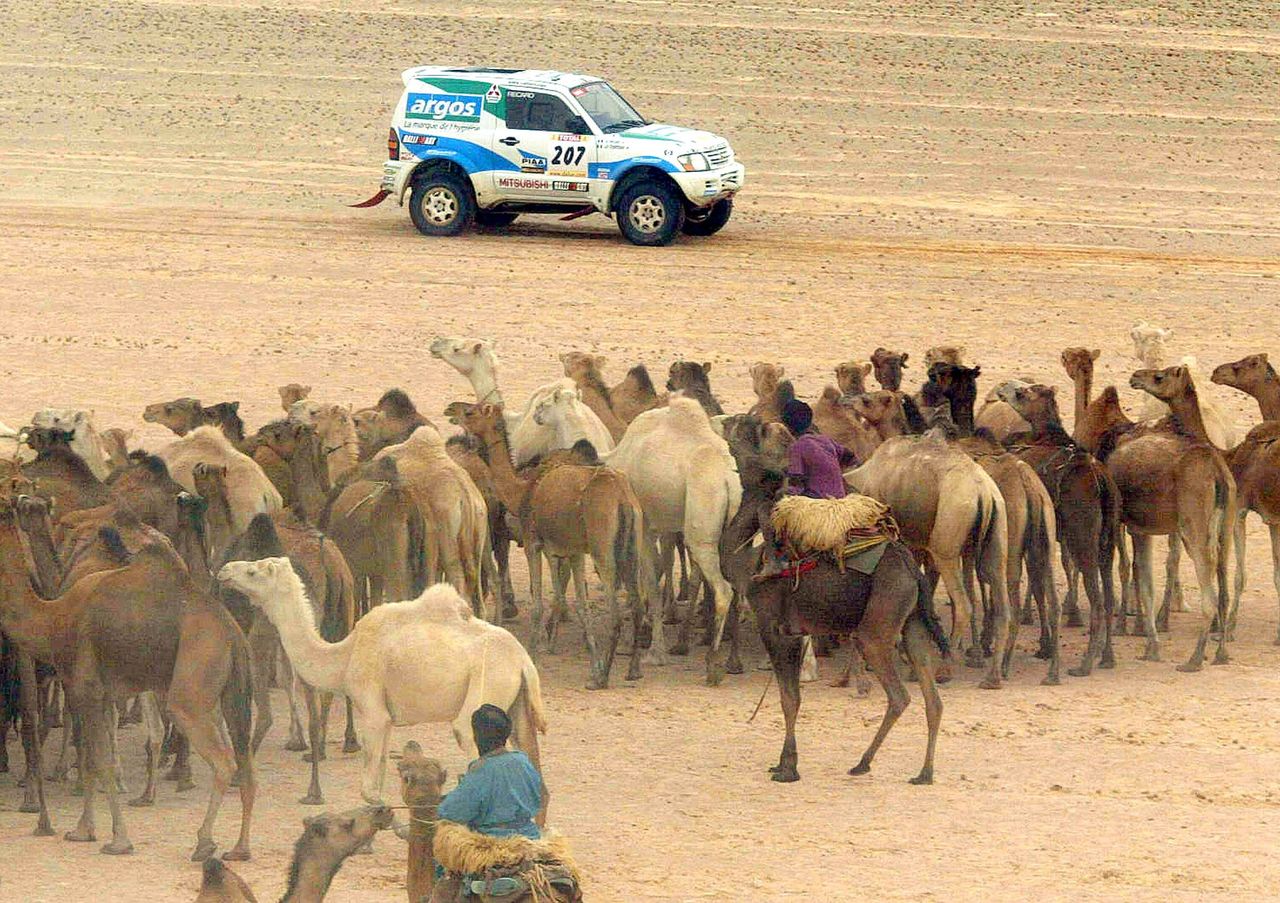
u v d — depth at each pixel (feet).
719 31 453.58
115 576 106.42
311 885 86.63
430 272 290.35
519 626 158.71
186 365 238.07
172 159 370.32
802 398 225.56
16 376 230.68
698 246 311.27
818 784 117.60
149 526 128.16
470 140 312.91
